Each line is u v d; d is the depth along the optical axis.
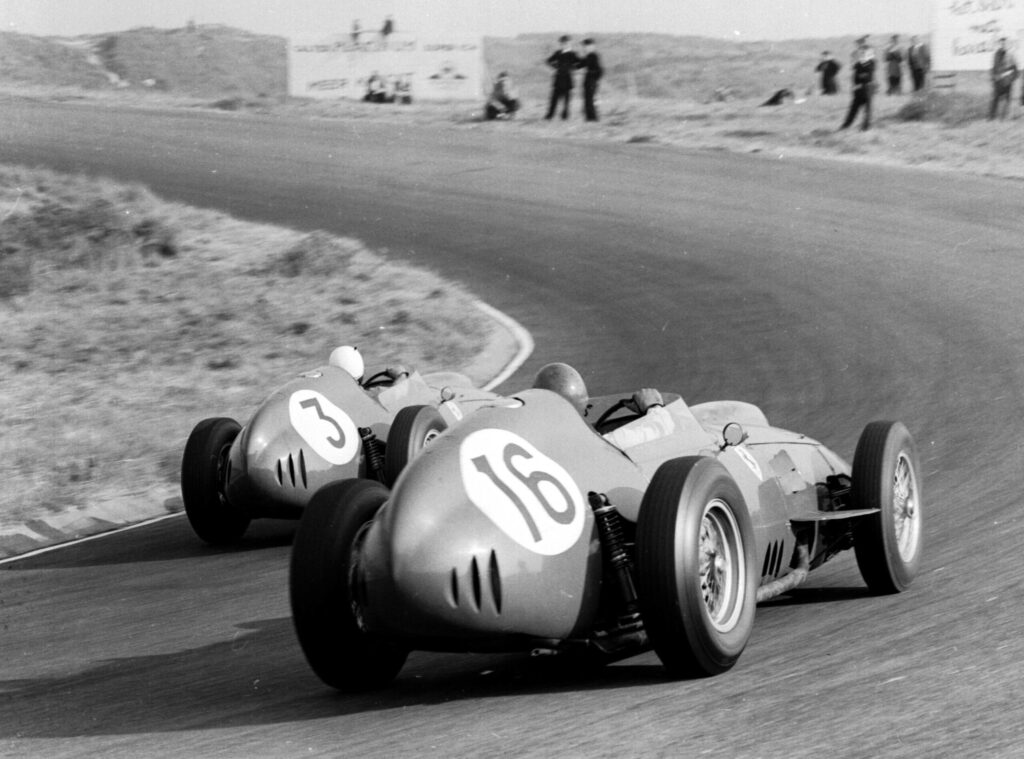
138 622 11.92
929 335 25.28
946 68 60.62
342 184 52.25
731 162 51.34
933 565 11.50
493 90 67.81
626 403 9.76
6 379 27.50
